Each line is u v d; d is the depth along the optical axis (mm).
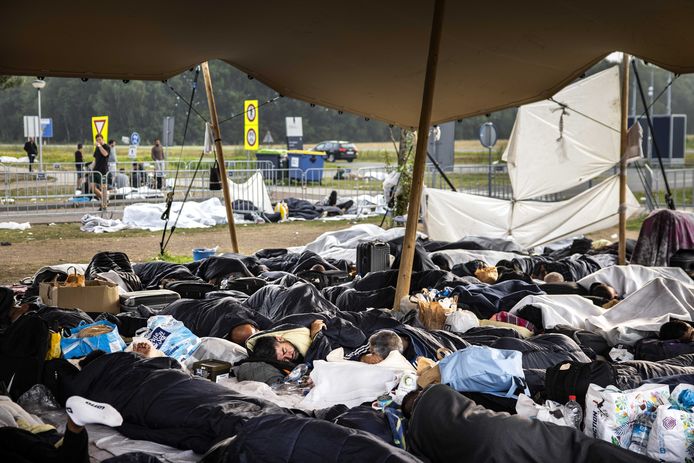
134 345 7008
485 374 5762
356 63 11945
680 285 8664
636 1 8836
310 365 7199
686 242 12094
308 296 8680
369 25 10289
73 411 4391
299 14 9805
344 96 13672
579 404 5336
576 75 11945
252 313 8164
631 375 5836
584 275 11711
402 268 9148
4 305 8102
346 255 13422
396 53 11398
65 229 19984
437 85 12734
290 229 20578
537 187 15242
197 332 8094
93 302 8789
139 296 9070
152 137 64312
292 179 33406
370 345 6969
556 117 14906
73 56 10750
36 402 6262
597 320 8312
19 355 6492
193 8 9320
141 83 65000
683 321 7797
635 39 10234
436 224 15867
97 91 65062
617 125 14648
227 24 10031
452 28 10305
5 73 11117
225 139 65500
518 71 12000
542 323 8445
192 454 5270
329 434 4766
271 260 12734
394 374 6332
